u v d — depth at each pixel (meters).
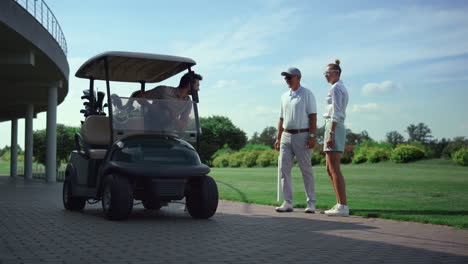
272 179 17.86
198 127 7.09
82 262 3.66
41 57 16.97
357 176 17.39
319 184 13.91
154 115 6.89
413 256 3.95
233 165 46.00
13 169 31.86
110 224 5.91
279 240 4.74
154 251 4.13
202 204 6.36
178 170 6.15
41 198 10.66
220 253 4.07
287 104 7.32
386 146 34.34
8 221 6.21
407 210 7.00
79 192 7.34
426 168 24.06
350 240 4.73
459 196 9.35
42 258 3.80
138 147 6.35
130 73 7.98
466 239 4.77
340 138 6.90
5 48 15.54
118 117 6.69
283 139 7.37
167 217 6.72
